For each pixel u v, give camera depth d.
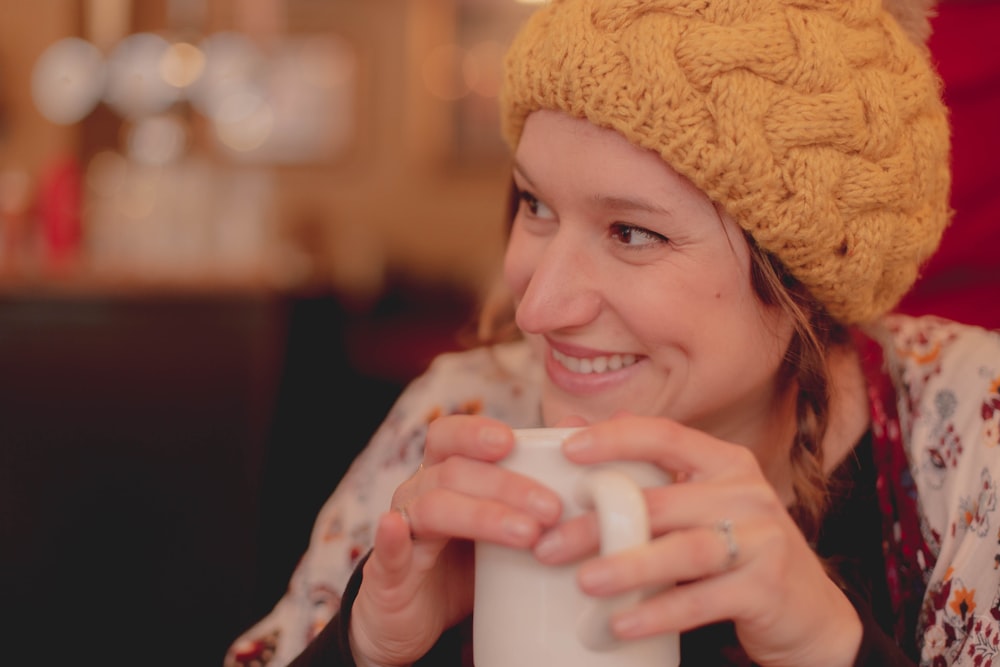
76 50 3.21
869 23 0.80
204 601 2.37
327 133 5.39
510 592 0.59
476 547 0.63
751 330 0.80
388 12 5.33
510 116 0.85
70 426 2.30
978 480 0.88
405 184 5.43
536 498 0.58
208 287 2.31
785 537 0.59
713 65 0.72
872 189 0.77
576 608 0.58
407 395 1.11
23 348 2.26
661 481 0.61
